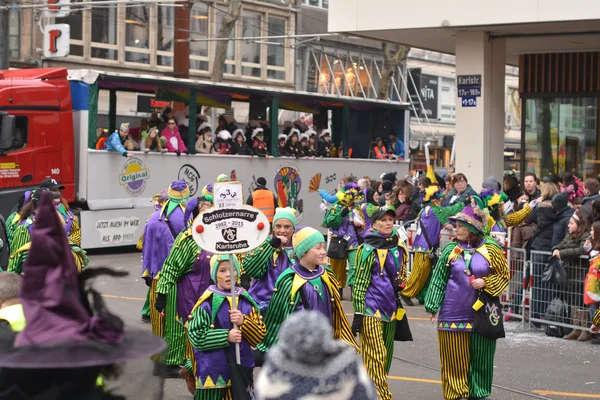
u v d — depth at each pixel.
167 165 26.00
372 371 9.71
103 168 24.45
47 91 23.44
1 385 4.17
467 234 10.16
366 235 9.98
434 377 12.07
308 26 56.41
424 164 64.06
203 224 8.10
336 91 58.66
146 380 4.41
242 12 52.12
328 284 8.53
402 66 60.38
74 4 27.27
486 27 20.75
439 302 10.22
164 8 47.12
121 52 45.28
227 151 27.89
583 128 25.36
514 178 18.95
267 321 8.57
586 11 18.95
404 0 20.81
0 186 22.47
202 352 7.94
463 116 22.06
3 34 27.58
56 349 4.23
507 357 13.20
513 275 15.67
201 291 10.86
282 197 29.08
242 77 52.53
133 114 37.19
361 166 32.19
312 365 4.00
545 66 25.77
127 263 22.98
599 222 13.59
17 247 12.61
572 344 14.19
